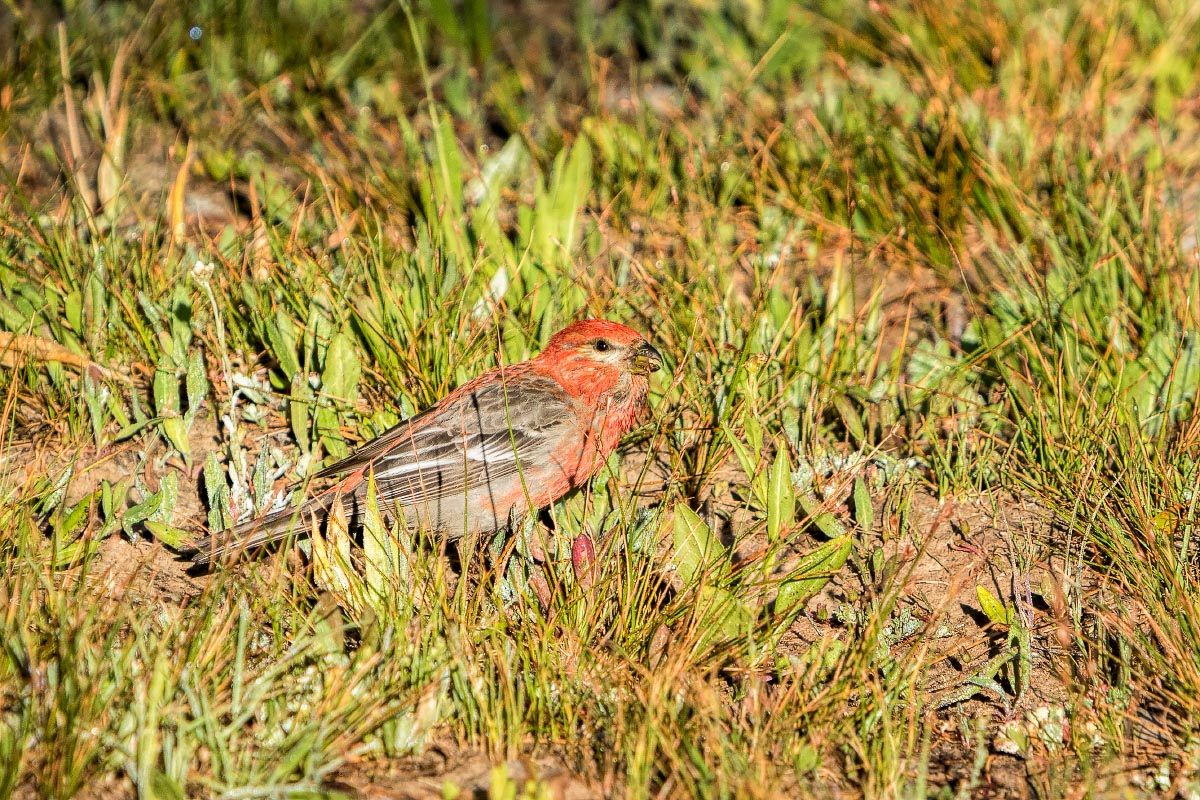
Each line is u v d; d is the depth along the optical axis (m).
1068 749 7.08
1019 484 9.23
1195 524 8.44
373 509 8.02
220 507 8.85
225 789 6.27
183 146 13.85
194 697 6.54
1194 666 7.15
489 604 8.05
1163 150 12.65
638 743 6.50
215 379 10.17
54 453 9.43
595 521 9.00
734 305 10.62
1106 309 10.45
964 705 7.52
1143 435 9.17
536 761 6.80
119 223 12.16
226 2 15.23
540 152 13.52
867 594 8.33
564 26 16.98
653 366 9.25
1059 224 12.01
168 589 8.21
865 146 12.80
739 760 6.50
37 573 7.59
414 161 12.88
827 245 12.44
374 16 16.42
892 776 6.51
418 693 6.94
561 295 10.73
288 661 7.02
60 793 6.15
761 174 12.24
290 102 14.72
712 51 15.57
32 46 14.30
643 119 13.67
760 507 9.29
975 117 13.35
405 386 9.93
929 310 11.48
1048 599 7.93
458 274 10.62
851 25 15.57
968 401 9.66
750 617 7.63
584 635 7.59
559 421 8.96
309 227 11.74
